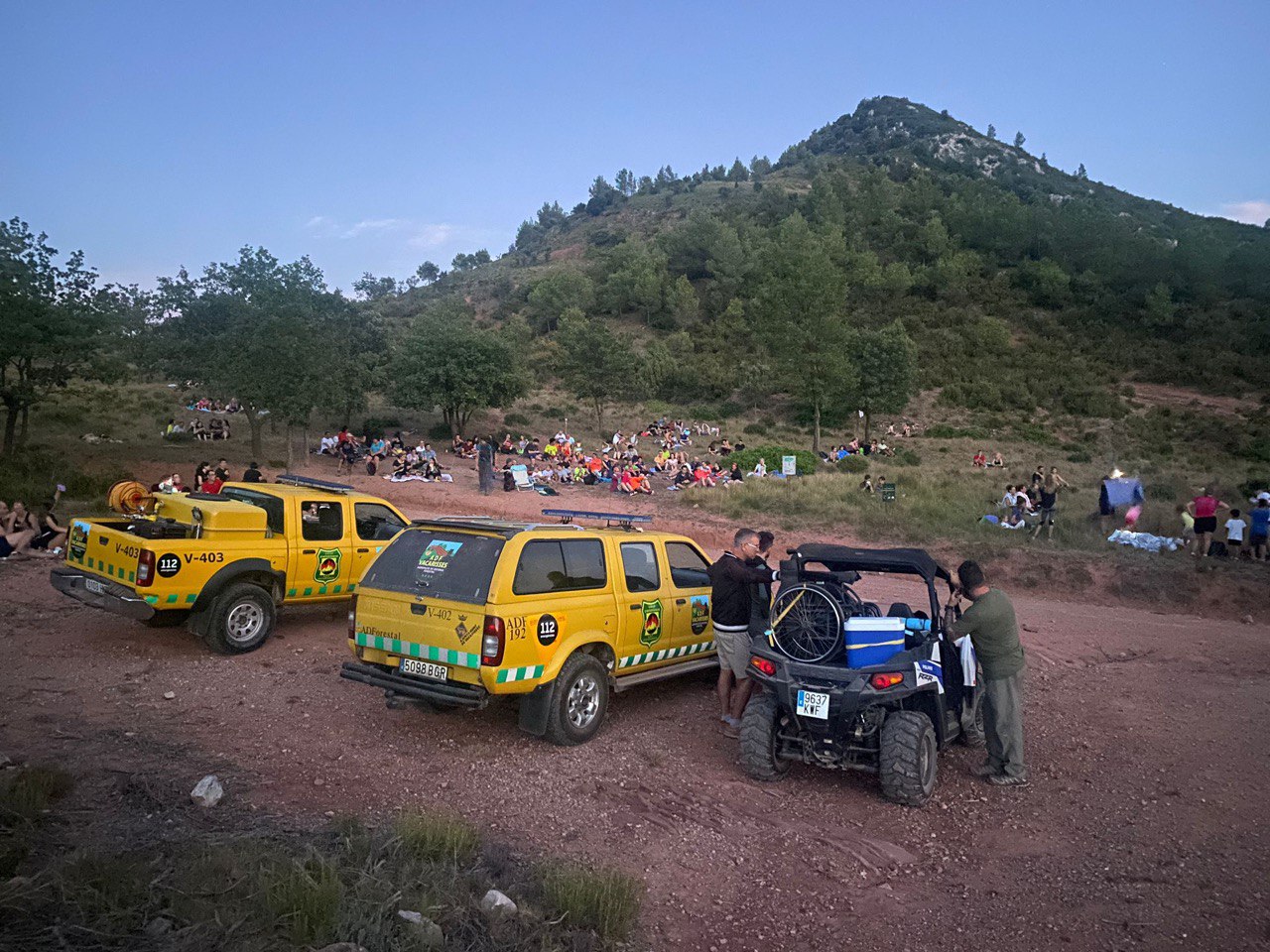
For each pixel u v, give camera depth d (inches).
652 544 295.9
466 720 271.3
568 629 250.1
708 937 154.7
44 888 140.4
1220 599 563.2
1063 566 616.7
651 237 5585.6
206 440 1306.6
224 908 140.2
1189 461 1669.5
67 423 1309.1
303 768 222.4
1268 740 281.7
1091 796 230.4
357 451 1208.8
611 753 249.1
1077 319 3147.1
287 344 1080.8
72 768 209.3
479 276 5935.0
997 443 1843.0
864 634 222.2
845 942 155.3
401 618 245.8
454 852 172.2
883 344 1830.7
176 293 1193.4
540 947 142.8
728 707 276.5
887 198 4672.7
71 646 329.4
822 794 227.9
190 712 261.7
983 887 178.9
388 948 136.4
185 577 316.5
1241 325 2915.8
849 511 823.1
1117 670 374.6
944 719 236.8
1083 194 6599.4
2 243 955.3
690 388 2475.4
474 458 1317.7
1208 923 164.6
